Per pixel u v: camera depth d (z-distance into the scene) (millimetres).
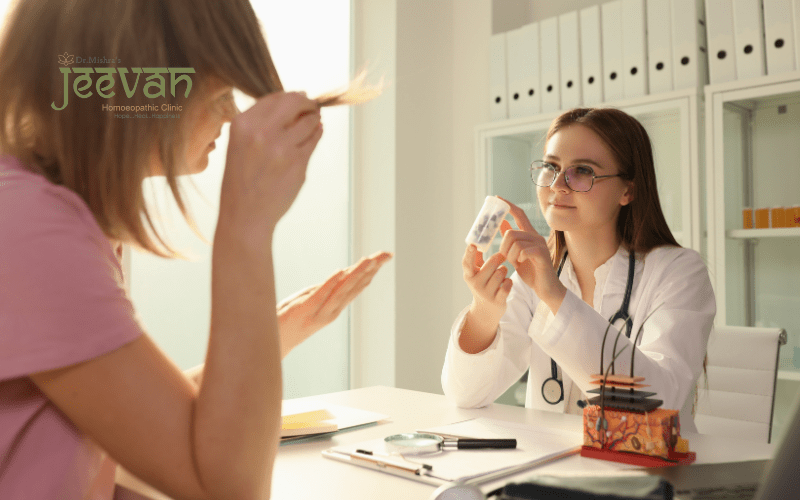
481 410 1052
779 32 1880
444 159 2898
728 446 781
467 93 2881
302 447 795
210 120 518
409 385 2695
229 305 457
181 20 466
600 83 2266
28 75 454
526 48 2486
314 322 767
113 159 461
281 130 469
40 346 389
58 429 446
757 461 602
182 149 483
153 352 440
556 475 403
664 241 1373
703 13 2104
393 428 911
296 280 2568
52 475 438
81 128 457
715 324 1998
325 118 2682
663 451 684
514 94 2541
